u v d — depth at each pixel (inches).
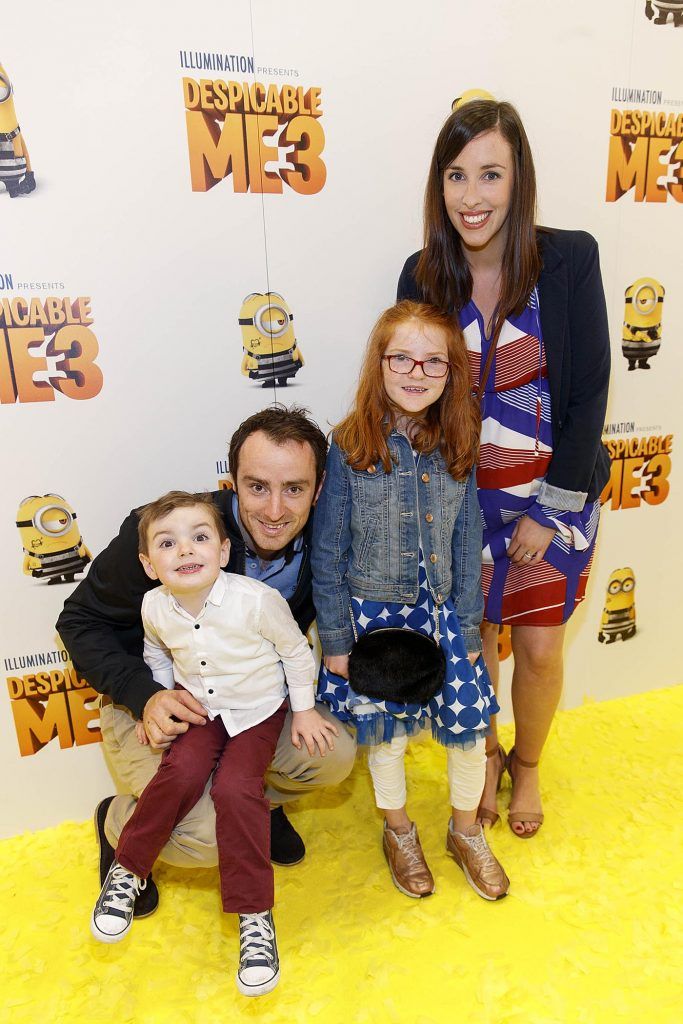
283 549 63.2
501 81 72.3
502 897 65.1
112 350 67.5
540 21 71.8
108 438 69.4
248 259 69.2
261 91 65.8
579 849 71.1
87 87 61.6
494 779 75.6
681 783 80.4
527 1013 54.2
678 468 90.7
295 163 68.4
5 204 62.1
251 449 56.6
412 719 63.4
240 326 70.6
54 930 63.5
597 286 61.1
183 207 66.2
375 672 60.1
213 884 68.4
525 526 65.9
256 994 53.1
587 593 90.9
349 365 75.3
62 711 74.5
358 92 68.4
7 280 63.6
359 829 75.4
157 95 63.3
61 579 71.4
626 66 75.5
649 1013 54.1
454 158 58.2
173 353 69.2
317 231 70.6
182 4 62.1
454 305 63.7
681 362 87.0
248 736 59.2
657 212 81.0
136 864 56.2
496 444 64.9
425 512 60.2
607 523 89.3
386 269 73.9
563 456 63.5
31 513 69.1
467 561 62.9
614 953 59.3
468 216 59.2
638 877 67.4
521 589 68.2
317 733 60.6
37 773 75.4
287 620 59.3
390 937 61.6
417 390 57.2
